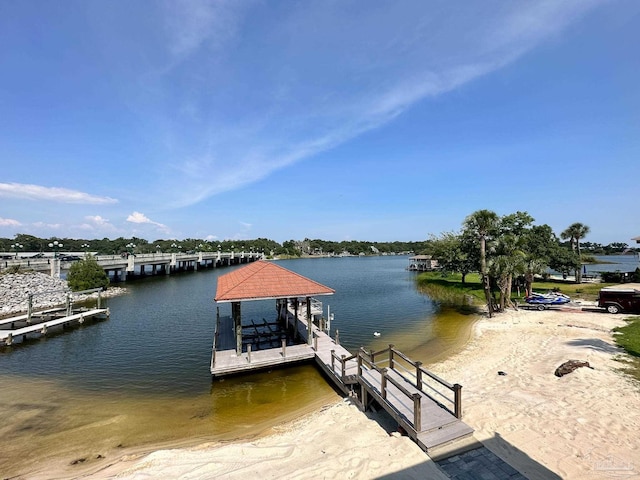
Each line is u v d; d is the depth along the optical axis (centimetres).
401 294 4162
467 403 1056
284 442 951
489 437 842
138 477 793
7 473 879
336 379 1377
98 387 1476
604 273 4325
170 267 7112
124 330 2478
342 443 897
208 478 766
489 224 2616
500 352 1700
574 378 1194
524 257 2938
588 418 909
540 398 1059
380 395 1055
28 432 1103
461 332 2227
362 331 2381
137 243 13538
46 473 874
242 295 1538
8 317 2748
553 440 815
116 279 5572
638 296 2325
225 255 10200
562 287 3875
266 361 1574
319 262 13925
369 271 8506
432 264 7538
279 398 1338
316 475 731
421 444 810
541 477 682
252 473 773
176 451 922
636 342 1634
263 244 17312
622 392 1058
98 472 859
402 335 2250
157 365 1748
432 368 1524
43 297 3316
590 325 2077
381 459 780
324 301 3672
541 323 2231
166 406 1288
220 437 1048
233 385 1467
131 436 1069
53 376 1611
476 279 5294
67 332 2420
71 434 1086
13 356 1902
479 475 699
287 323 2208
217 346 1886
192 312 3123
